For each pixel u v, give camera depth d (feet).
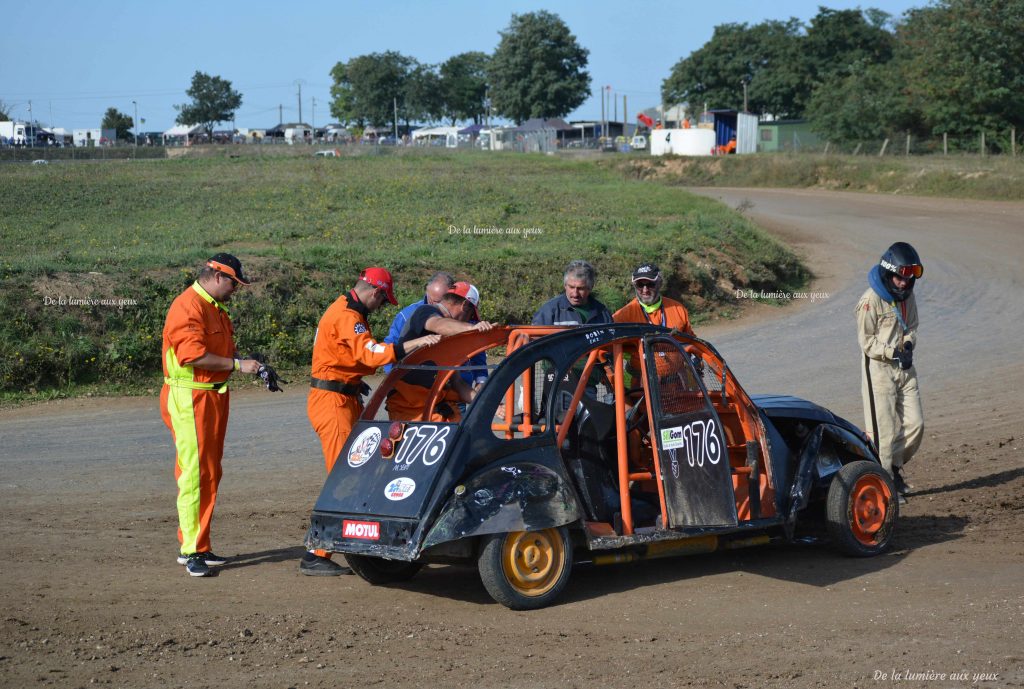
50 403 48.39
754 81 354.33
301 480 33.45
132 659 17.47
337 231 91.35
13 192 130.31
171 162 203.31
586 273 26.53
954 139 211.00
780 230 119.03
